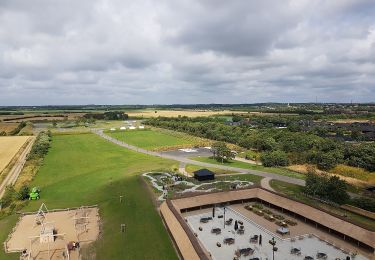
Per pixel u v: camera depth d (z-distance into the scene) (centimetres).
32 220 8181
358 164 13075
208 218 7900
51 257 6356
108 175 12281
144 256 6222
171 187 10312
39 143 17412
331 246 6581
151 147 19138
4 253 6519
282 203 8525
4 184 11188
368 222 7581
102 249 6600
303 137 17325
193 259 5481
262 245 6631
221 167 13550
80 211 8756
